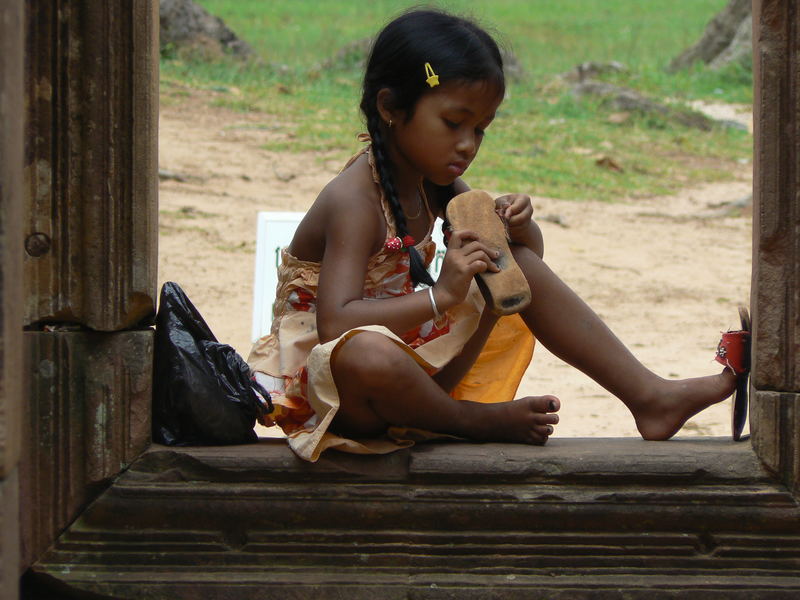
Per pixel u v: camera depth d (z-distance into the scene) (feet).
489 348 26.78
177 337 23.61
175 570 22.61
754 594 22.30
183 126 105.29
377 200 24.62
